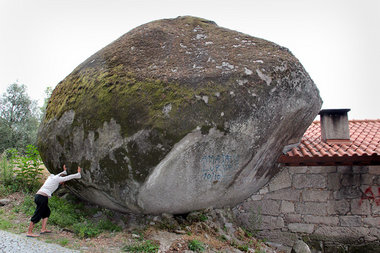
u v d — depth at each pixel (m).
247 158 5.52
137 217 5.92
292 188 6.78
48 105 6.79
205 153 5.15
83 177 5.60
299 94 5.67
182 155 4.99
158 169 4.95
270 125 5.41
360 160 6.34
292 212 6.73
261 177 6.41
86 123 5.39
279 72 5.31
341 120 7.25
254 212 6.79
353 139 7.38
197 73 5.10
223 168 5.44
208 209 6.19
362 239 6.57
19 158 7.52
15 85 17.11
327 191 6.72
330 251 6.58
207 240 5.46
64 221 5.53
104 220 5.98
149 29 6.02
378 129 8.12
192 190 5.51
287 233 6.68
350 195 6.69
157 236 5.28
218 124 4.88
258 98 5.09
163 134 4.73
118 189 5.28
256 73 5.16
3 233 4.76
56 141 5.96
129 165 4.98
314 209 6.70
